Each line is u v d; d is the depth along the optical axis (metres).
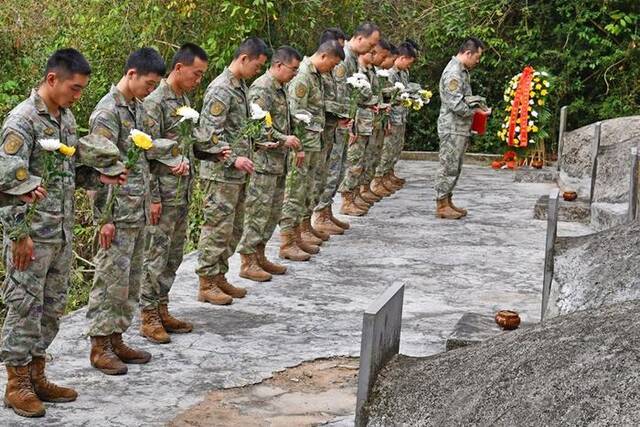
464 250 8.71
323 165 8.49
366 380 3.28
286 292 7.03
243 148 6.55
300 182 7.96
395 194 11.65
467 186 12.59
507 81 15.70
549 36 15.68
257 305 6.66
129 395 4.93
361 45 9.53
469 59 10.09
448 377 3.21
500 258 8.45
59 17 13.35
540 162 14.01
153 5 12.59
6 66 13.26
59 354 5.48
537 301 7.07
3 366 5.18
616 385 2.75
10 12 13.43
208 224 6.52
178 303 6.60
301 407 4.89
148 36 12.66
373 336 3.27
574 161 11.48
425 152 15.60
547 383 2.88
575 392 2.79
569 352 2.97
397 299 3.53
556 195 5.52
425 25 15.95
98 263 5.16
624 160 9.67
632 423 2.63
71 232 4.70
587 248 5.48
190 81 5.68
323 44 7.83
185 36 12.88
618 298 4.96
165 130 5.65
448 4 15.92
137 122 5.21
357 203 10.25
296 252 8.04
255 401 4.95
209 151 5.91
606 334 3.00
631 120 11.58
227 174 6.39
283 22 13.24
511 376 3.00
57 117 4.59
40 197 4.30
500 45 15.55
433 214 10.40
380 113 10.05
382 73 9.71
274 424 4.65
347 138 9.09
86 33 12.74
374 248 8.64
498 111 15.53
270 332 6.07
